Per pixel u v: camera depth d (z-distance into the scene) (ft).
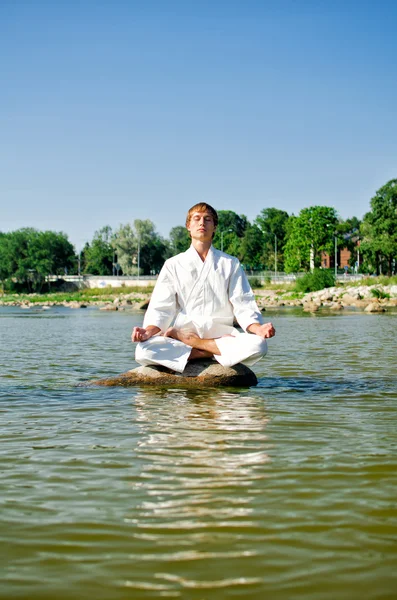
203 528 11.20
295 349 46.37
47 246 417.28
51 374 32.91
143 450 16.65
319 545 10.46
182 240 487.20
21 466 15.20
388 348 47.01
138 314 140.26
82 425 20.04
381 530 11.09
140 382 28.86
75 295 344.49
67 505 12.42
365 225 307.99
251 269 449.48
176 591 8.95
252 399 24.99
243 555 10.09
